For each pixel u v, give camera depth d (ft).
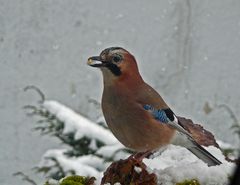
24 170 44.11
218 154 21.71
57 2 47.34
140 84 22.44
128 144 22.62
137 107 21.98
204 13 50.08
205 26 50.01
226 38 50.21
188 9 49.65
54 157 28.37
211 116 48.08
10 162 44.73
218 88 49.65
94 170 27.27
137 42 49.06
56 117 29.66
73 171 27.35
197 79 49.57
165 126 22.22
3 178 44.39
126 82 22.08
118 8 48.55
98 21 48.24
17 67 46.57
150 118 22.04
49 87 46.91
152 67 49.16
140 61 49.03
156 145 22.31
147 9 49.06
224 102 49.39
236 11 50.26
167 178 17.31
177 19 49.55
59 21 47.39
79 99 46.85
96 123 30.45
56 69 47.21
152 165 20.52
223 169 17.46
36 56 46.96
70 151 28.91
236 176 13.48
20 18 46.83
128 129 22.17
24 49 46.78
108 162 27.71
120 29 48.62
